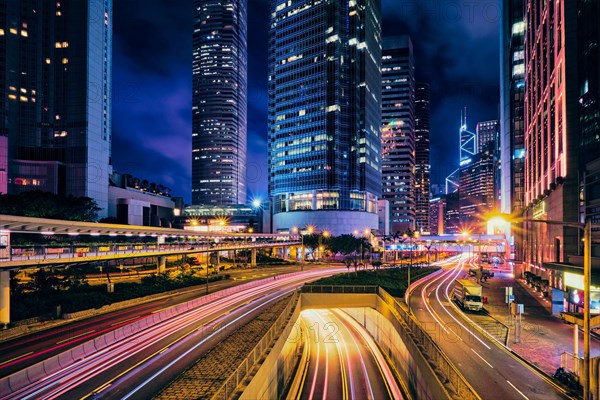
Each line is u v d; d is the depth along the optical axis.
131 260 115.56
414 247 149.12
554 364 34.91
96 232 60.44
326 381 41.41
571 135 62.00
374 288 58.62
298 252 171.50
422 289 82.31
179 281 76.38
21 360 32.78
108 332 40.69
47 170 157.00
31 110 160.25
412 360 36.19
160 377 29.67
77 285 64.12
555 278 57.09
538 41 88.12
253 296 68.56
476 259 190.00
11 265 39.88
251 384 24.30
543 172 81.56
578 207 60.84
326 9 192.75
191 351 36.19
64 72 163.75
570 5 62.69
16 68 159.00
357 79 197.88
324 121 189.12
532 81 96.19
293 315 45.94
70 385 28.22
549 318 55.38
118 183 195.75
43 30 164.25
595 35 55.09
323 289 58.47
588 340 24.56
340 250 154.75
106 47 178.88
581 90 59.72
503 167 162.12
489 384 29.83
